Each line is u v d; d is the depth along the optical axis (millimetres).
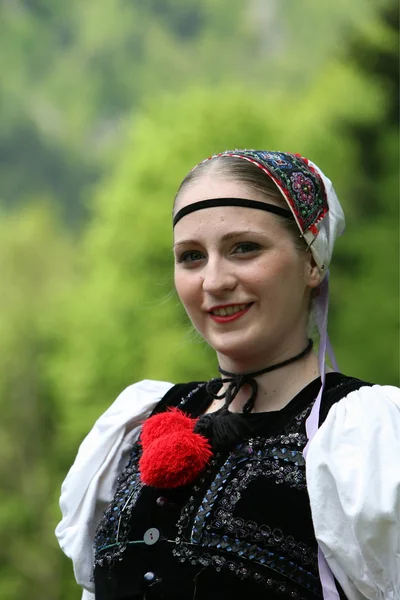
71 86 56812
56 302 19500
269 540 2510
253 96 17719
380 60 18859
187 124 16688
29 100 54125
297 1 43656
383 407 2604
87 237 18094
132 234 16516
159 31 59156
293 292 2736
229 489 2596
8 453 19297
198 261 2766
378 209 18016
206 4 57656
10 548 18984
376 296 16938
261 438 2662
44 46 59562
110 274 16719
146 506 2697
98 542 2779
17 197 49219
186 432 2697
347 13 32094
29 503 19188
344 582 2482
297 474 2559
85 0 60062
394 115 18703
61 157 50438
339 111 18094
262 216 2697
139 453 2922
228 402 2779
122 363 16469
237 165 2742
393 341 16672
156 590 2572
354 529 2430
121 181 16859
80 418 17000
